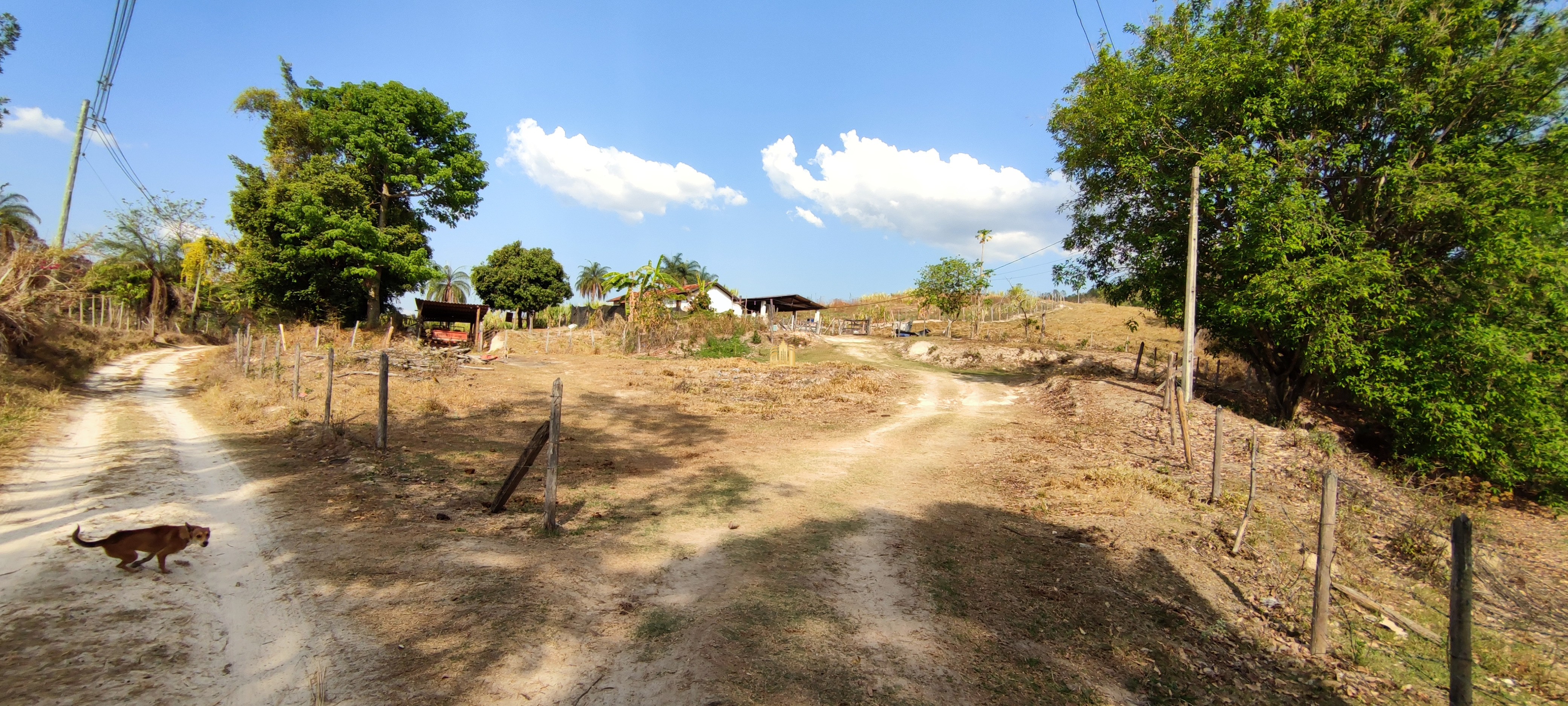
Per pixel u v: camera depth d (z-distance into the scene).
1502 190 13.26
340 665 4.41
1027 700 4.69
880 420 16.92
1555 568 9.18
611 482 10.01
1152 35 19.11
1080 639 5.62
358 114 29.73
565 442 12.96
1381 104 15.11
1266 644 5.80
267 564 6.00
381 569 6.02
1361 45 14.71
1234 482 10.95
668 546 7.33
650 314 32.41
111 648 4.36
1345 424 18.44
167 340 38.31
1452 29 14.44
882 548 7.59
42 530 6.47
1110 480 10.61
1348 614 6.57
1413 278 15.00
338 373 18.47
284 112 33.41
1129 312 51.53
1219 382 25.14
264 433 12.45
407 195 32.91
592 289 73.38
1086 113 19.83
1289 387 18.19
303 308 32.88
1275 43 15.99
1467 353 13.34
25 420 11.89
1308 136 15.97
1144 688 4.96
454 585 5.76
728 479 10.56
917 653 5.22
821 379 23.05
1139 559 7.46
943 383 23.95
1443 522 9.72
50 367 17.73
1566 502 13.58
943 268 37.69
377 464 9.90
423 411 14.81
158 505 7.59
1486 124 14.49
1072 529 8.45
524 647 4.84
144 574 5.57
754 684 4.59
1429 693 5.21
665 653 4.95
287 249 29.62
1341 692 5.12
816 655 5.07
